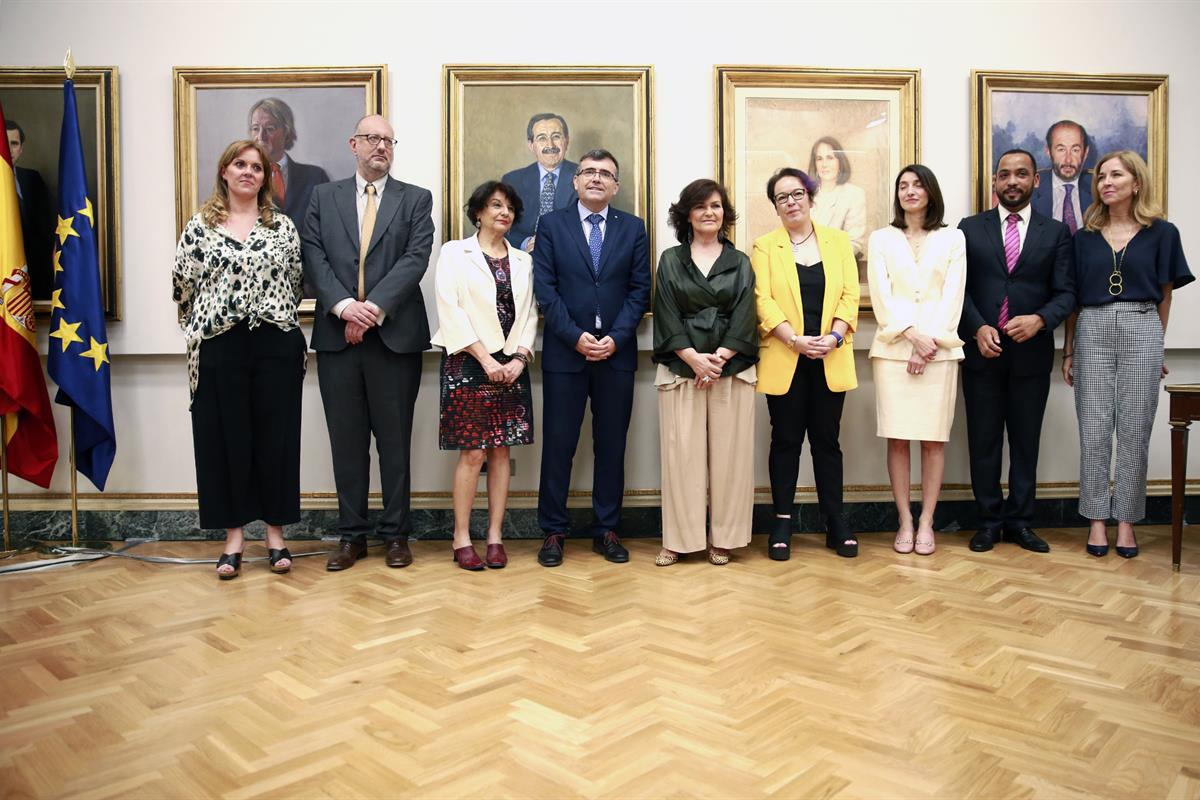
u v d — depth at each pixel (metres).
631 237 3.83
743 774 1.77
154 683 2.29
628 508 4.32
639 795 1.68
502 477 3.72
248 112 4.20
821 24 4.33
